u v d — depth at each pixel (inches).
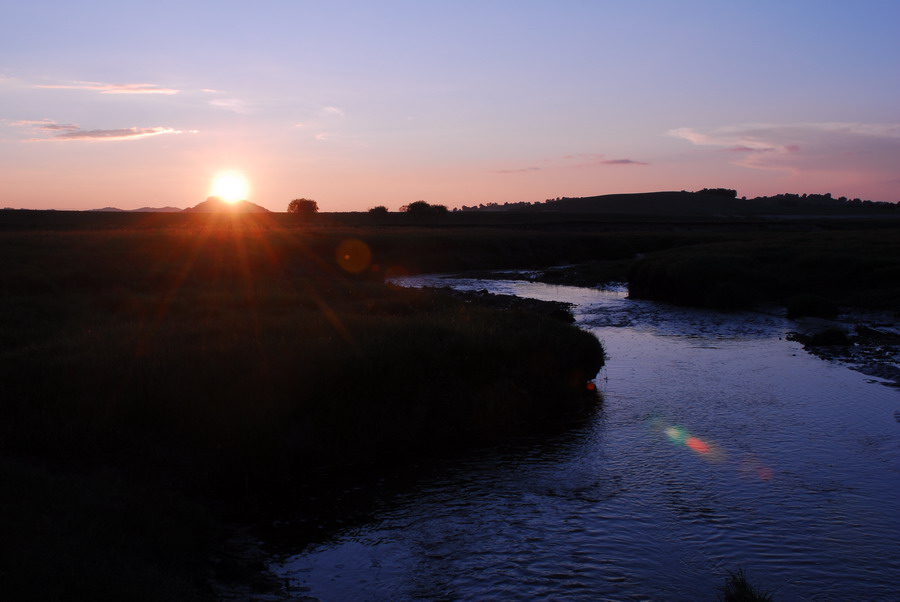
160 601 251.1
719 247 1910.7
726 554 335.3
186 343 564.1
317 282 1191.6
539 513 381.4
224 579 301.6
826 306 1147.3
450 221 5423.2
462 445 492.7
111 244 1457.9
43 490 320.8
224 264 1358.3
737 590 290.7
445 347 571.5
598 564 324.5
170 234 1873.8
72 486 337.1
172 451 403.5
